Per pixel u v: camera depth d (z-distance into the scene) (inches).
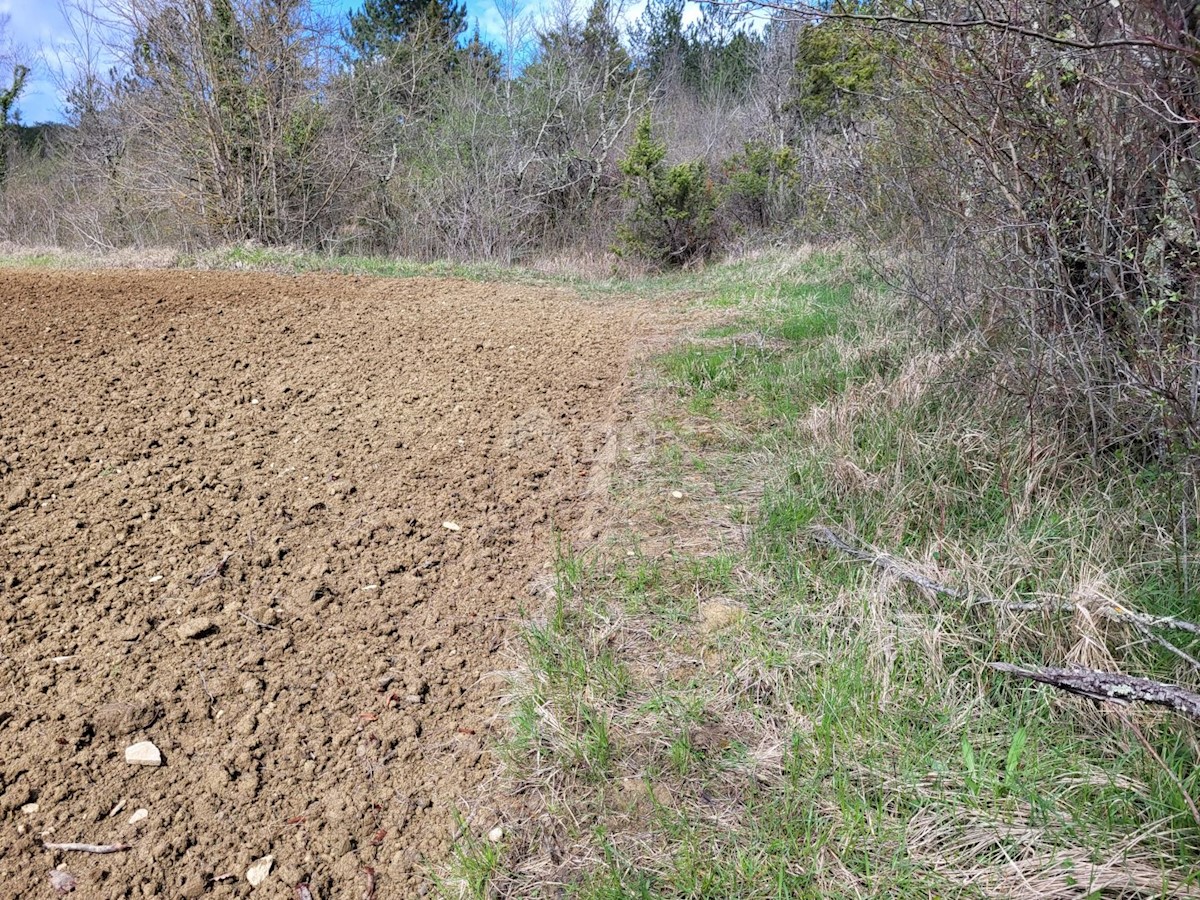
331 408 182.4
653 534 124.7
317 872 72.2
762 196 536.7
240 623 106.0
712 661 93.7
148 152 537.6
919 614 92.7
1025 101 108.9
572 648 96.9
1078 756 72.7
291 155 533.6
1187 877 59.5
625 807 75.3
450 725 89.9
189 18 479.8
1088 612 83.0
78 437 160.6
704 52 961.5
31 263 420.2
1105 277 107.4
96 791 79.8
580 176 647.1
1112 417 109.5
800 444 144.6
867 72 278.8
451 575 118.6
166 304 279.6
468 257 565.9
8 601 107.2
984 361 141.3
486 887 68.8
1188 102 91.9
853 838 67.7
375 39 811.4
